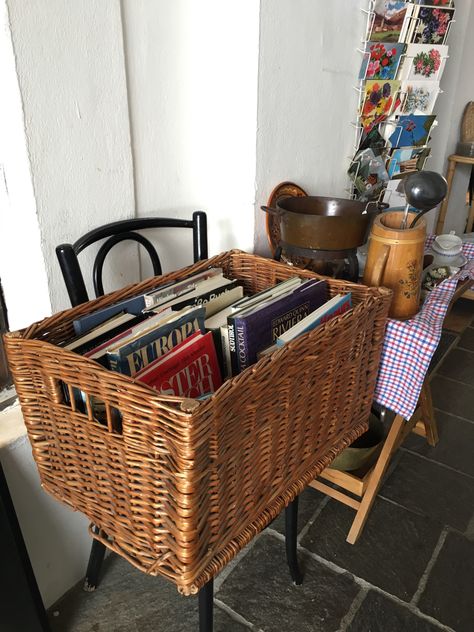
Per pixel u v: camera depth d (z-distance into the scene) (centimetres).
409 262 117
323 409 99
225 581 134
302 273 118
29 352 77
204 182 146
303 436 95
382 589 133
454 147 297
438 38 191
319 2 145
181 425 62
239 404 72
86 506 86
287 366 81
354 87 173
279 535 147
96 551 125
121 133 112
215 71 138
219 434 69
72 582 129
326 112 164
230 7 130
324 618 125
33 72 92
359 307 97
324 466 103
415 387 119
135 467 73
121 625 122
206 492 71
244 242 153
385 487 165
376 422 163
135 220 116
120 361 78
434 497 162
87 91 102
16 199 101
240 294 111
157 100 125
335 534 148
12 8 86
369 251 122
